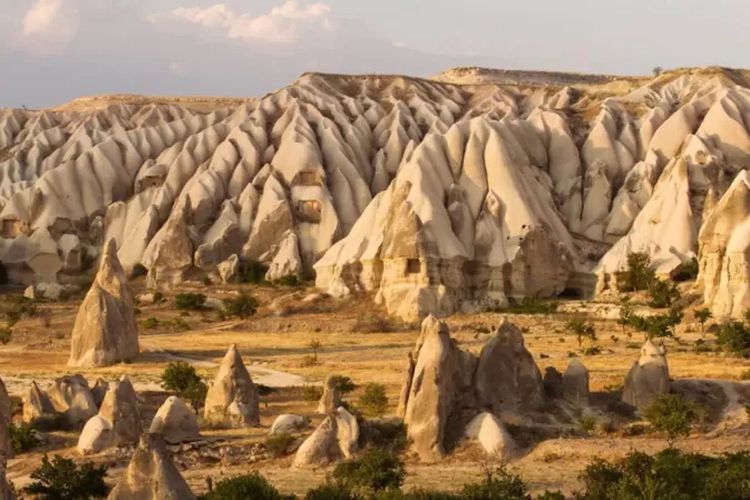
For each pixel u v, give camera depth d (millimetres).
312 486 49125
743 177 99375
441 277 113625
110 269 89812
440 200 121125
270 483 48719
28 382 79312
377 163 153875
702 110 140375
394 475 48531
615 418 58719
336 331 106812
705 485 44438
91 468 50688
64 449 58656
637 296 109938
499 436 53938
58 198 155000
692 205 120250
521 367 58750
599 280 116625
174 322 111750
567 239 123812
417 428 54219
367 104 171000
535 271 118812
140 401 70000
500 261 117812
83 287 139125
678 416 55906
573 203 133000
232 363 63469
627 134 141250
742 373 70812
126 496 41031
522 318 105125
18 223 151125
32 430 59781
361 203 144750
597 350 84875
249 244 139000
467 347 90625
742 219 97812
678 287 106938
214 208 145250
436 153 126125
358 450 54000
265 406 69375
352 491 46969
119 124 185625
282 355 92000
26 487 49969
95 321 87562
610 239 128000
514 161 128000
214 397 63281
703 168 122625
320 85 174875
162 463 41250
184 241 136125
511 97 176750
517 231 119688
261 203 142625
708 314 94125
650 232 118562
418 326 107812
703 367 75250
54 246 148125
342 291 118062
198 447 56156
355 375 80188
